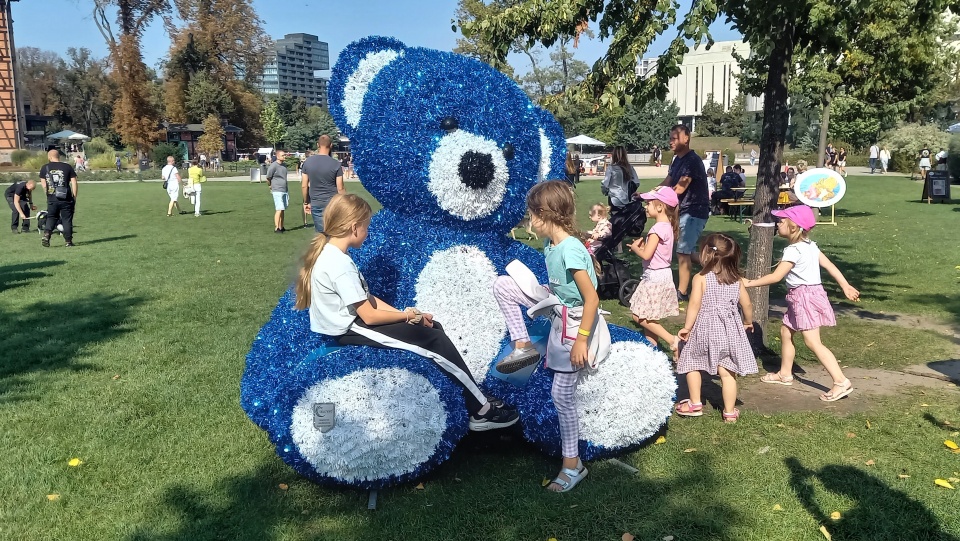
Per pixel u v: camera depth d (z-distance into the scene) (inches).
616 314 295.6
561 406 141.3
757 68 244.8
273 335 159.9
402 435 132.0
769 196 225.6
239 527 128.4
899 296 314.2
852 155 1652.3
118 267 399.2
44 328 266.7
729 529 126.2
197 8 2297.0
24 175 1375.5
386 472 135.3
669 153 1930.4
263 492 140.9
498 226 160.9
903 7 468.4
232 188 1119.0
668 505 134.6
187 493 140.6
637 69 259.6
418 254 154.6
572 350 136.9
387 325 139.5
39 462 154.6
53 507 136.1
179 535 125.6
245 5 2336.4
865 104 631.2
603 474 148.1
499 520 129.7
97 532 127.9
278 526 128.4
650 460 154.2
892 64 530.3
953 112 1675.7
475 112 151.7
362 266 153.8
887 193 908.6
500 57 270.8
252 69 2464.3
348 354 134.3
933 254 423.5
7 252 459.8
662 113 2174.0
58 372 214.5
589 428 149.3
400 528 127.6
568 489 140.3
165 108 2417.6
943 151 1214.3
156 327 267.4
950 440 162.4
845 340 247.8
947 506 132.6
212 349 238.4
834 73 552.4
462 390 143.2
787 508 133.2
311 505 136.1
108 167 1830.7
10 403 189.3
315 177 369.1
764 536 124.3
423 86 152.7
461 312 154.0
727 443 162.7
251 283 352.2
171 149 1893.5
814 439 163.9
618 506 134.4
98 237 533.6
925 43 519.2
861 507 132.8
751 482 143.3
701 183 277.0
